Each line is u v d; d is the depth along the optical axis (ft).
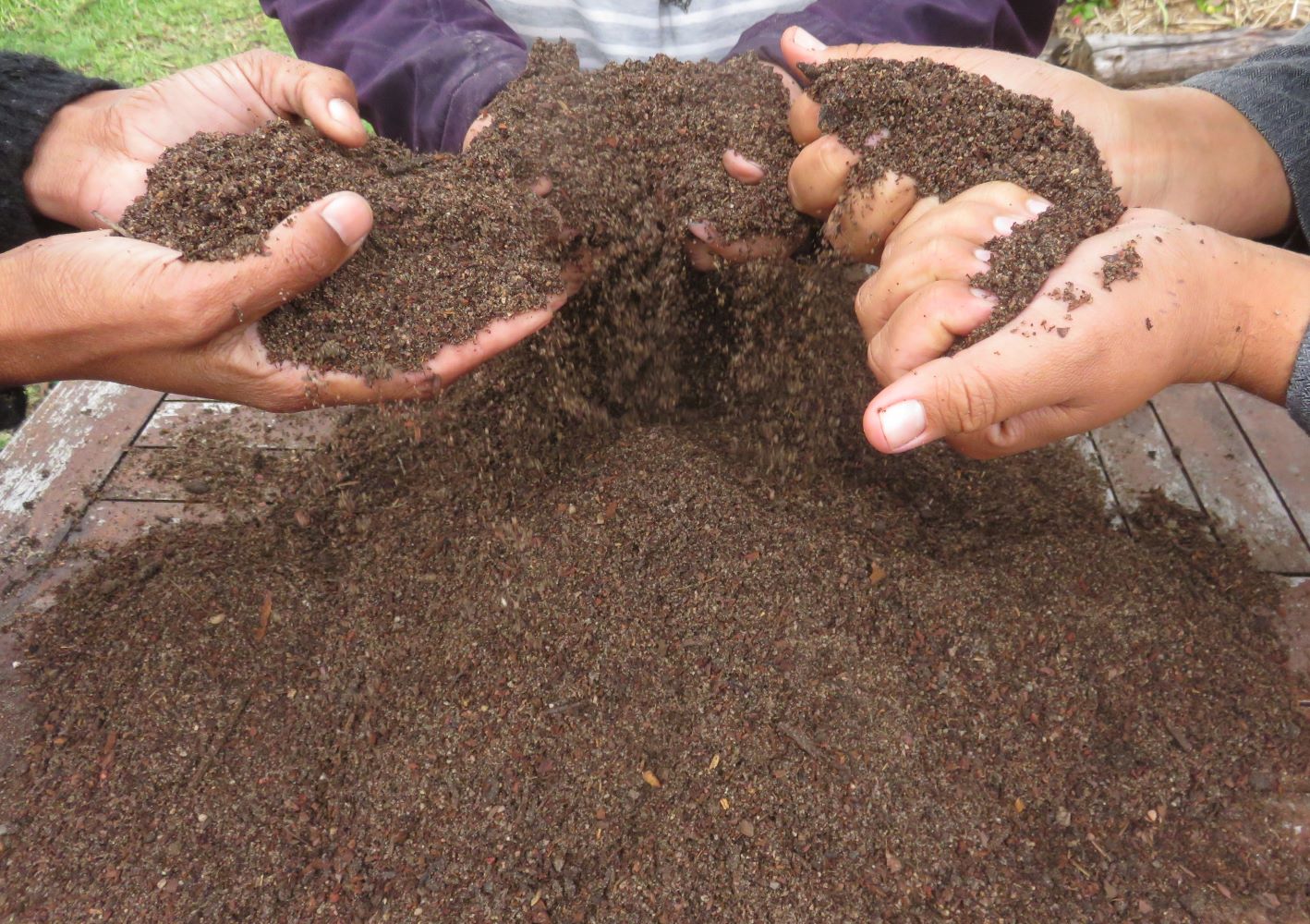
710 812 1.08
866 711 1.14
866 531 1.32
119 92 1.30
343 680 1.19
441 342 1.16
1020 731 1.13
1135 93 1.23
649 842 1.06
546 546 1.28
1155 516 1.36
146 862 1.07
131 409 1.54
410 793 1.10
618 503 1.32
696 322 1.46
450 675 1.18
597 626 1.21
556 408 1.46
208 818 1.10
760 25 1.54
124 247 1.05
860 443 1.45
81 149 1.26
